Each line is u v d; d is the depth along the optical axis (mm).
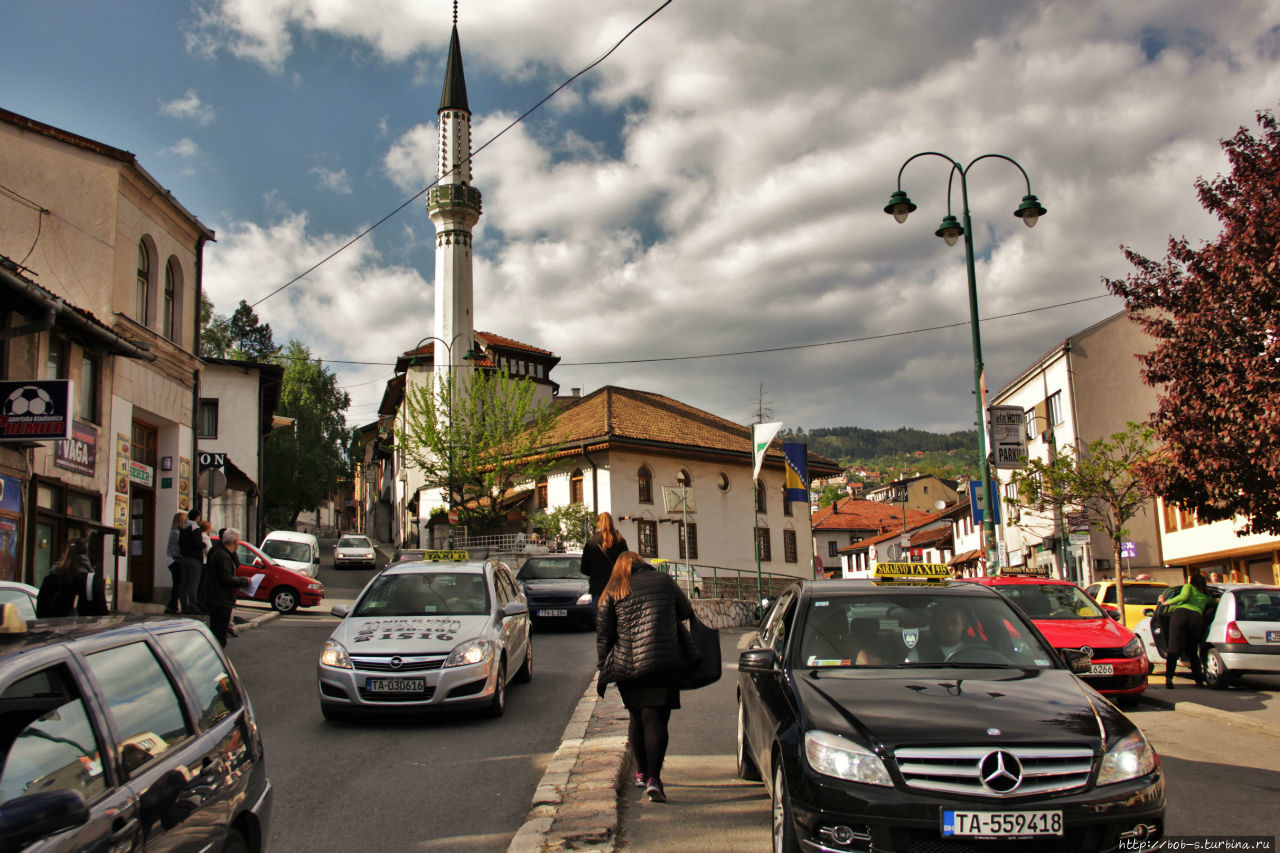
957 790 4727
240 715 4773
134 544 21828
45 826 2711
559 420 48281
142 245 21391
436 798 7273
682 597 7234
